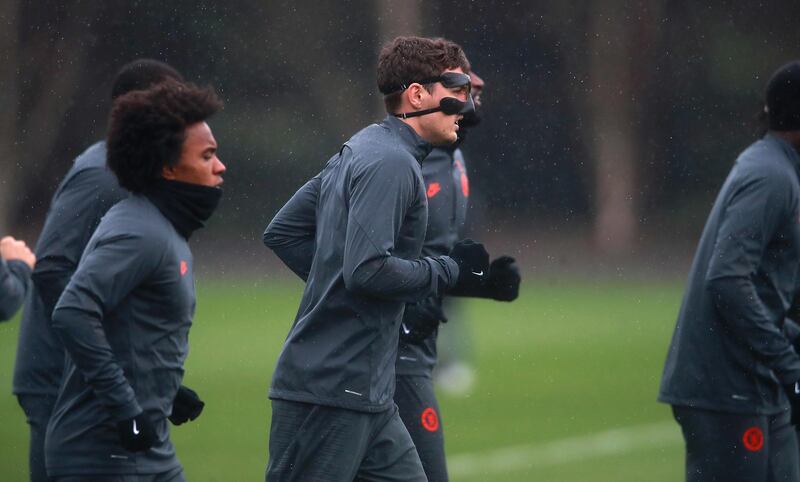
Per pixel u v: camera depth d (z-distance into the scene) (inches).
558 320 2556.6
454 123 663.8
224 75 4512.8
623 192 4877.0
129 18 4416.8
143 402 615.5
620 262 4035.4
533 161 4909.0
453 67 659.4
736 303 741.9
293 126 4596.5
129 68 784.3
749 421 768.3
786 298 779.4
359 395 630.5
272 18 4554.6
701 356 772.6
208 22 4471.0
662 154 5039.4
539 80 4933.6
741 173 756.6
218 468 1163.3
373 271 609.9
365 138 645.3
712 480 779.4
